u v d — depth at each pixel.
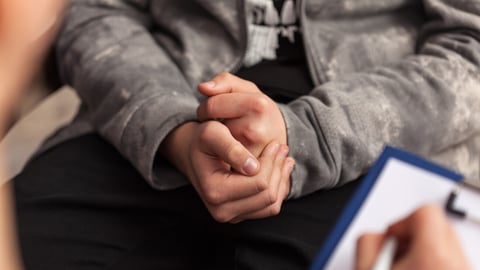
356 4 1.02
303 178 0.87
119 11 1.08
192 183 0.87
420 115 0.91
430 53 0.97
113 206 0.92
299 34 1.01
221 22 1.01
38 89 1.06
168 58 1.01
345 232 0.65
